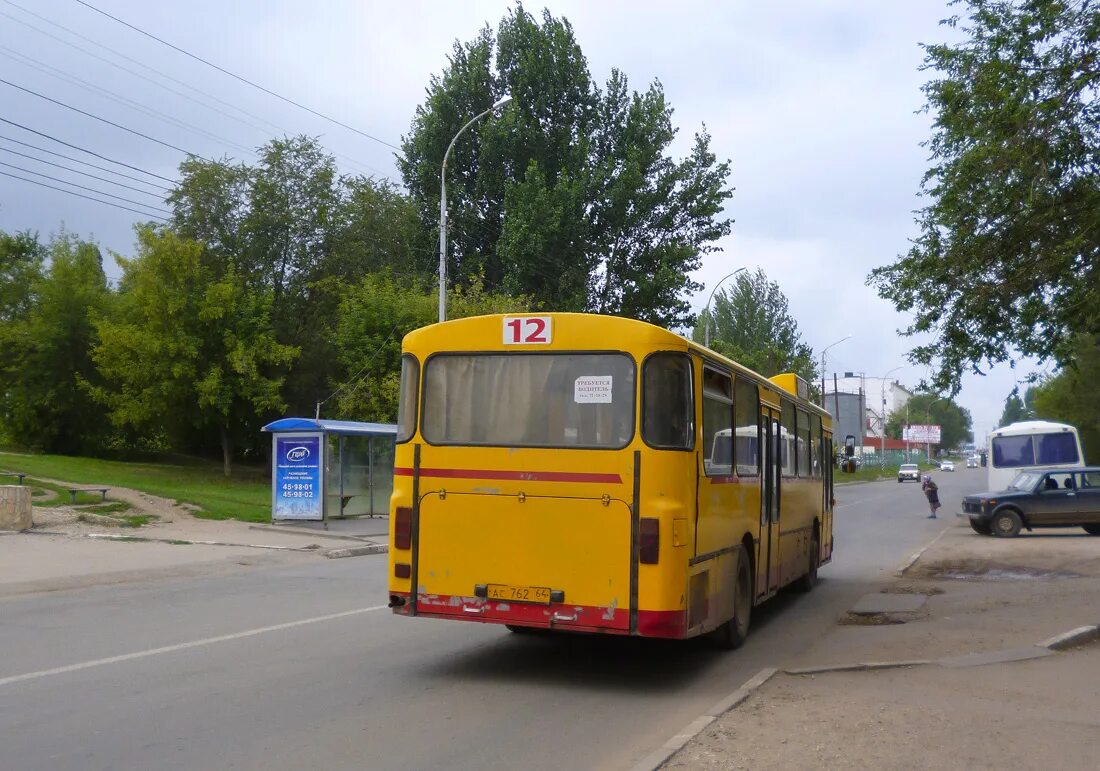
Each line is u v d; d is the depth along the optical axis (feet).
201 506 84.99
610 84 161.68
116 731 22.17
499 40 160.76
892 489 217.56
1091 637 33.35
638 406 27.30
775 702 24.49
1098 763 19.29
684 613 27.09
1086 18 37.73
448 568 28.66
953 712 23.30
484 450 28.53
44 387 146.00
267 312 135.03
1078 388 163.73
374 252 152.25
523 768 19.79
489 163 156.35
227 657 31.09
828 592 50.96
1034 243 39.58
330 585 50.29
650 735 22.50
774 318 240.12
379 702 25.46
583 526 27.35
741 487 33.99
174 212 143.54
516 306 128.26
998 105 38.88
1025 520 85.35
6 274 153.38
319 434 80.79
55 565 54.60
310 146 148.15
